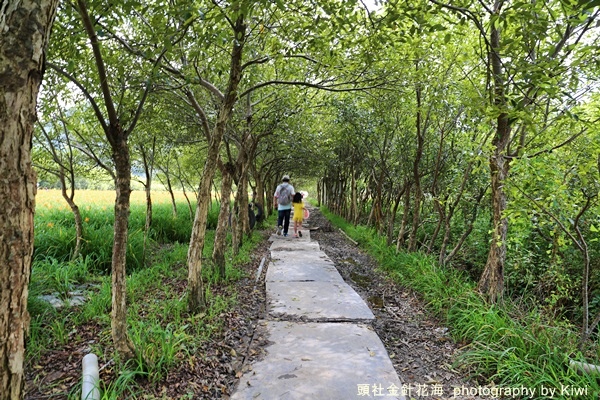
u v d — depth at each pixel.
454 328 4.17
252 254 8.65
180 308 4.30
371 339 3.89
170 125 7.64
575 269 5.17
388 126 7.68
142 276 5.64
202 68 5.32
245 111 7.58
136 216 10.75
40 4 1.42
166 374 2.99
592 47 3.29
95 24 2.88
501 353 3.23
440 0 3.58
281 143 10.44
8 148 1.37
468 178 6.28
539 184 3.43
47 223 7.96
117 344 2.97
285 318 4.49
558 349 3.20
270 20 4.32
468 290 4.72
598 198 3.24
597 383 2.83
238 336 3.96
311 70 5.66
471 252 7.17
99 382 2.68
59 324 3.64
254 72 5.44
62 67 3.24
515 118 3.46
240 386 2.96
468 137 5.34
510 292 5.74
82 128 6.12
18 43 1.37
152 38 3.05
